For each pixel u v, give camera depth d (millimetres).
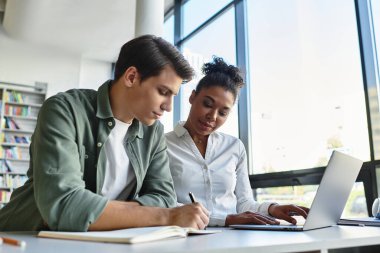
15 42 5477
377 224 1181
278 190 2582
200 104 1662
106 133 1045
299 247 638
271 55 2842
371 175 1958
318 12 2459
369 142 2008
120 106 1060
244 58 3113
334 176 1040
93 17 4594
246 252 570
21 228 963
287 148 2574
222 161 1716
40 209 798
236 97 1705
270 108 2775
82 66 6086
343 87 2217
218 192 1667
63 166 839
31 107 5551
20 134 5422
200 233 837
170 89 989
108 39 5297
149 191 1150
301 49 2568
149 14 3250
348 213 2027
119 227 802
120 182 1093
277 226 1062
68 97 1001
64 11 4434
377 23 2080
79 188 824
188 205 929
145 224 833
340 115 2213
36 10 4395
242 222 1261
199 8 4035
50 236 714
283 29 2754
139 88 992
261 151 2818
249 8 3160
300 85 2541
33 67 5570
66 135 903
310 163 2383
